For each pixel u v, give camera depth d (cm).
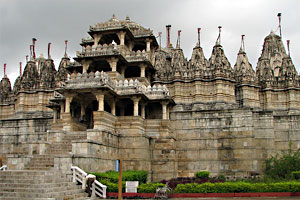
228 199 2334
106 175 2562
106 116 3381
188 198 2403
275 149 4241
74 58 4031
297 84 4972
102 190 2392
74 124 3584
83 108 3828
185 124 4162
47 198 2000
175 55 4972
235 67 5341
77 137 3309
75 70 4506
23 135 4891
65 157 2570
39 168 2697
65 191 2197
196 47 4888
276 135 4291
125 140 3541
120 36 4388
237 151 3919
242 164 3869
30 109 5372
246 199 2323
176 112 4222
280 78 5081
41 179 2216
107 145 3200
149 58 4641
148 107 4194
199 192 2447
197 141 4081
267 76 5028
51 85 5400
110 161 3262
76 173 2475
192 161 4041
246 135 3919
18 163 2789
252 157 3850
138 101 3709
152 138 3800
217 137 4025
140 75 4566
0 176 2330
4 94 6028
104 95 3544
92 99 3853
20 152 3534
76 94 3578
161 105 4169
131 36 4591
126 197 2381
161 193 2375
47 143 3125
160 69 4750
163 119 3853
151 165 3738
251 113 3947
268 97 4931
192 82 4572
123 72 4312
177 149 4103
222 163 3947
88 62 4069
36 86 5422
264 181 2972
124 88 3700
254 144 3884
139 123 3631
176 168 3978
